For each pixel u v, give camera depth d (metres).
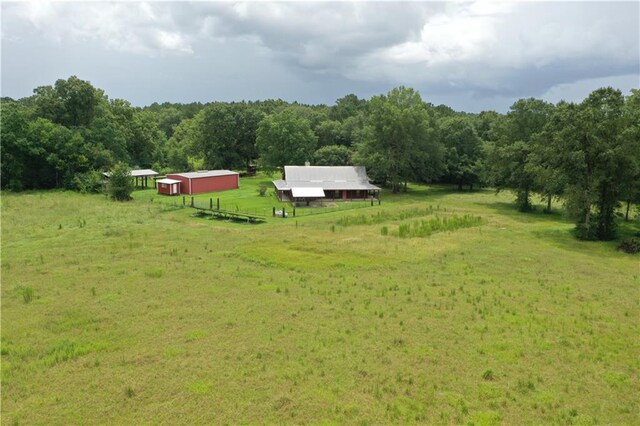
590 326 20.81
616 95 41.53
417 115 74.38
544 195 56.97
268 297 24.45
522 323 21.09
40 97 80.12
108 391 15.03
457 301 24.08
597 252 36.41
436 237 41.22
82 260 31.23
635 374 16.52
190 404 14.29
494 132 66.62
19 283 26.28
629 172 39.53
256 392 14.99
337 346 18.53
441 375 16.25
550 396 14.94
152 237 38.78
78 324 20.61
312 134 90.06
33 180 74.06
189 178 72.25
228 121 98.75
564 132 40.38
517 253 35.44
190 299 23.91
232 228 44.81
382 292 25.42
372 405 14.32
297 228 45.19
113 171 63.44
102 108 85.75
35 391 15.05
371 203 63.84
